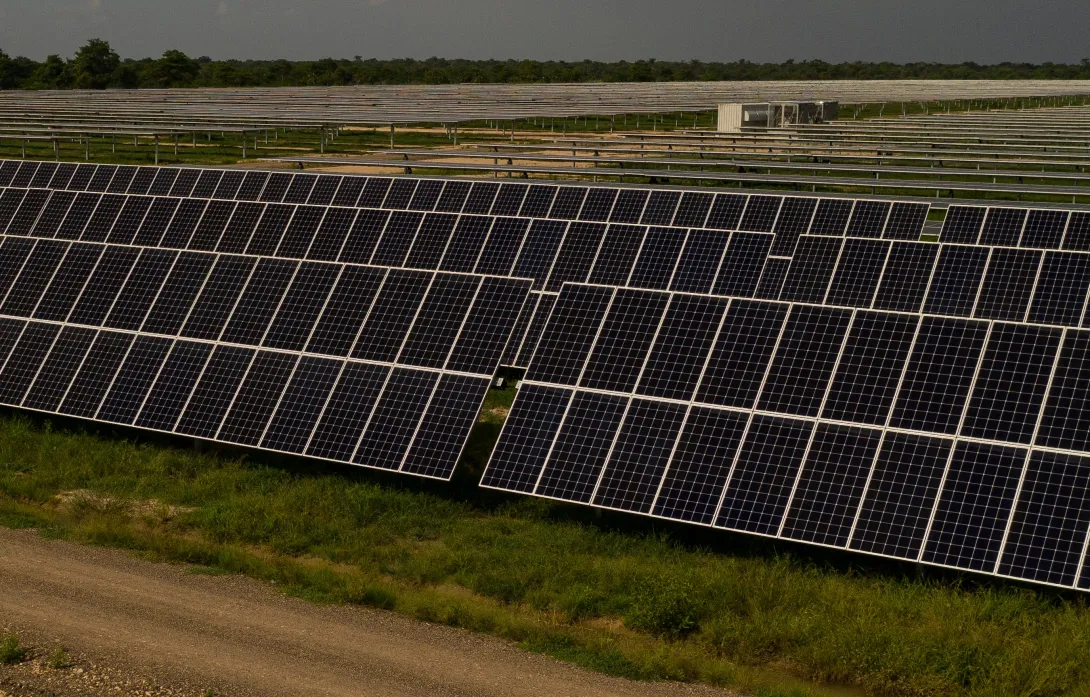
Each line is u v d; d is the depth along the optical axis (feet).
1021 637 56.70
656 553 68.90
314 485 78.69
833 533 63.82
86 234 112.78
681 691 52.19
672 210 116.98
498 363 78.95
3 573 63.62
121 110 354.54
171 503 77.30
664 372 73.87
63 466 82.53
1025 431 63.77
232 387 84.38
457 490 79.10
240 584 63.67
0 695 49.90
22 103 393.09
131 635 56.44
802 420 68.74
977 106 571.28
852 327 71.92
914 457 65.00
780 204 114.52
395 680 52.37
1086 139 269.64
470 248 103.65
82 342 92.22
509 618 59.36
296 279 90.43
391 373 81.00
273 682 51.88
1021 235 106.52
